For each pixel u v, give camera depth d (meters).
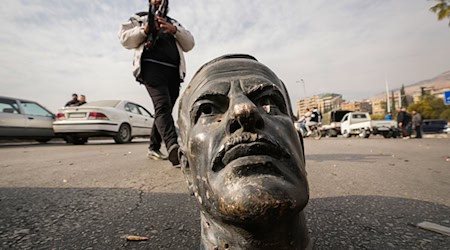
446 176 3.20
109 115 8.98
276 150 1.05
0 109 8.79
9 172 3.71
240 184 0.96
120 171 3.68
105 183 2.94
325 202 2.15
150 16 3.27
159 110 3.50
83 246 1.45
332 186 2.68
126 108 9.95
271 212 0.92
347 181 2.91
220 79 1.27
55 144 9.74
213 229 1.12
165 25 3.40
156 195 2.44
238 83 1.24
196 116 1.25
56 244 1.48
